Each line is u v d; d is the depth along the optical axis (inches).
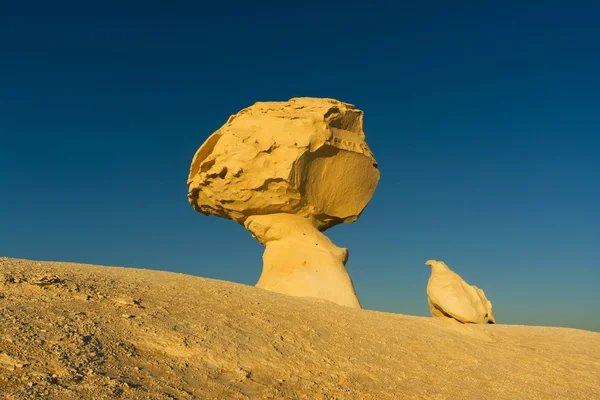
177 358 258.1
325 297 656.4
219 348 284.7
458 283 705.0
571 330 689.6
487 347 472.1
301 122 679.1
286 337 341.1
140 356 246.4
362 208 756.6
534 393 351.3
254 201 698.2
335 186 715.4
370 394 278.7
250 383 251.3
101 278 394.0
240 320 350.3
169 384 221.8
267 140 673.6
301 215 716.7
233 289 462.6
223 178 692.7
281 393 248.1
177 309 340.5
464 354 419.8
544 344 553.9
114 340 255.6
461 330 526.6
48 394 183.8
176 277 473.7
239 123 711.1
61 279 346.9
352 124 742.5
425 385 317.4
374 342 386.6
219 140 711.7
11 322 244.8
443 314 709.3
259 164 667.4
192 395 216.7
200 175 722.2
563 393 364.2
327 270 675.4
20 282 322.0
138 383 213.6
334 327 397.4
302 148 661.3
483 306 699.4
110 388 199.6
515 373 398.3
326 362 315.0
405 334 435.2
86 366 216.1
